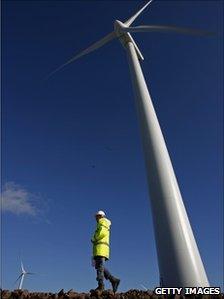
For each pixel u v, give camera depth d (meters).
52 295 8.20
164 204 14.30
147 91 19.73
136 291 10.30
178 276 12.32
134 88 20.19
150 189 15.24
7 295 7.74
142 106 18.70
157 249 13.58
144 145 16.97
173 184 15.01
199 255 13.02
